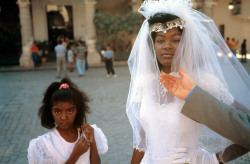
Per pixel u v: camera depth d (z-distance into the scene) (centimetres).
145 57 158
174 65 150
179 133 148
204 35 150
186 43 146
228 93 144
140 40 163
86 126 179
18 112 596
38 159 169
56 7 2030
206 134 156
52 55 1931
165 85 136
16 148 395
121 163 342
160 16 146
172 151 149
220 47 156
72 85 186
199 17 156
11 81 1087
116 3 1833
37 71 1437
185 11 146
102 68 1488
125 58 1758
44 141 173
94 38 1669
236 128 118
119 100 687
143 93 156
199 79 145
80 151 170
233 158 156
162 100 154
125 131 457
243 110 149
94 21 1630
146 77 157
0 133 461
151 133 152
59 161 173
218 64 149
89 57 1666
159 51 151
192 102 125
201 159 158
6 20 1897
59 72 1162
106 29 1641
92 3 1609
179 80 134
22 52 1633
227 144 155
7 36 1775
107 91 810
